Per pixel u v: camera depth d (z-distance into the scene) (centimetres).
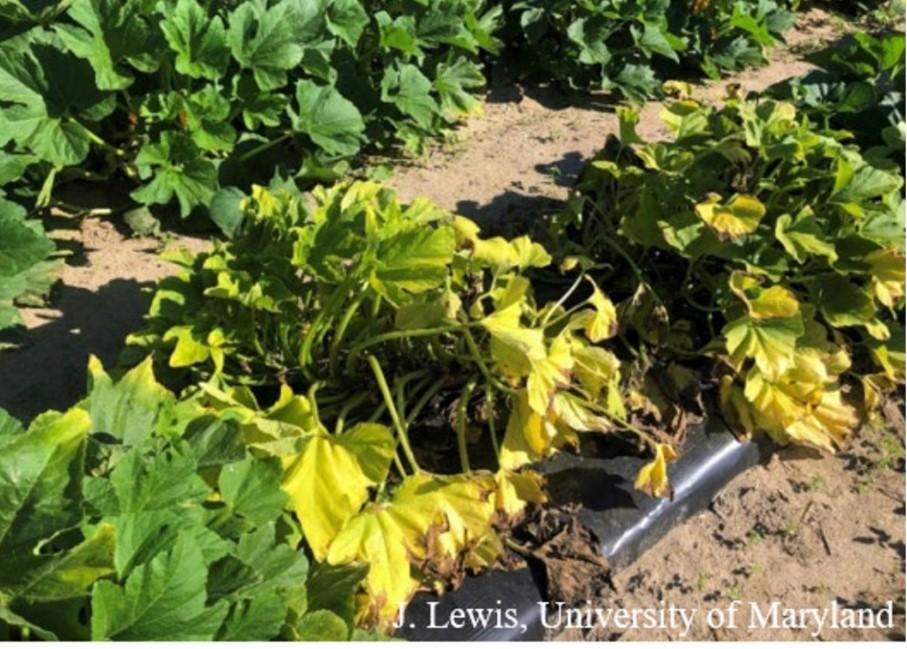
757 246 290
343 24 380
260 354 260
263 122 356
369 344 252
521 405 246
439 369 266
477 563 232
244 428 218
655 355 293
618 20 475
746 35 539
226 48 345
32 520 155
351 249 246
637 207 308
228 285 248
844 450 298
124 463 169
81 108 333
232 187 343
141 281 325
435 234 244
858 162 307
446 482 228
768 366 271
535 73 494
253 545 179
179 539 155
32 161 320
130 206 351
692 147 307
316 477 216
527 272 310
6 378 284
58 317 307
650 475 253
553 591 239
